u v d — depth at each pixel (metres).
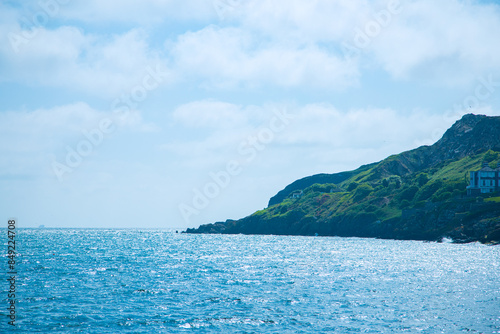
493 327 48.31
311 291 68.88
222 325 49.12
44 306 57.03
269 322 50.25
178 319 51.41
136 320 50.88
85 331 46.62
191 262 117.12
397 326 48.72
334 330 47.28
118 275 87.50
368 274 89.06
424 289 70.62
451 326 48.75
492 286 73.50
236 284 75.88
